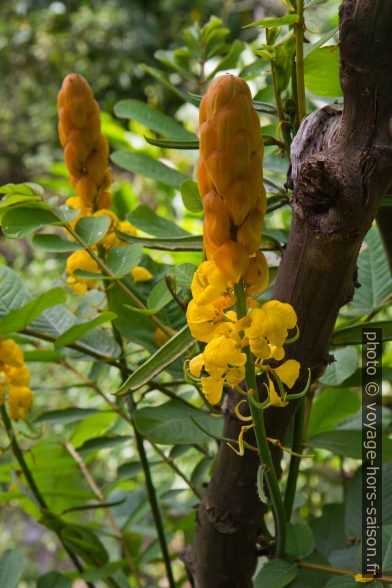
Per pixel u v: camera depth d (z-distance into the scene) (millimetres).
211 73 1062
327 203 630
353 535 864
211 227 595
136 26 4879
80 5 4988
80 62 4828
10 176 5031
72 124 837
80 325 810
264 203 601
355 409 1013
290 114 755
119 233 834
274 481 667
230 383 621
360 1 606
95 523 1134
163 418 802
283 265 680
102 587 1369
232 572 768
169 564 948
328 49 763
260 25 706
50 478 1049
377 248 952
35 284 2586
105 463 1982
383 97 615
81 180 852
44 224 812
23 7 4973
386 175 624
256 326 594
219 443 782
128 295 840
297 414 782
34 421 955
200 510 768
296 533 768
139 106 1030
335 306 674
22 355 888
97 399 2016
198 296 603
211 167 584
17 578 947
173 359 690
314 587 804
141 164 967
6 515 2471
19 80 4980
